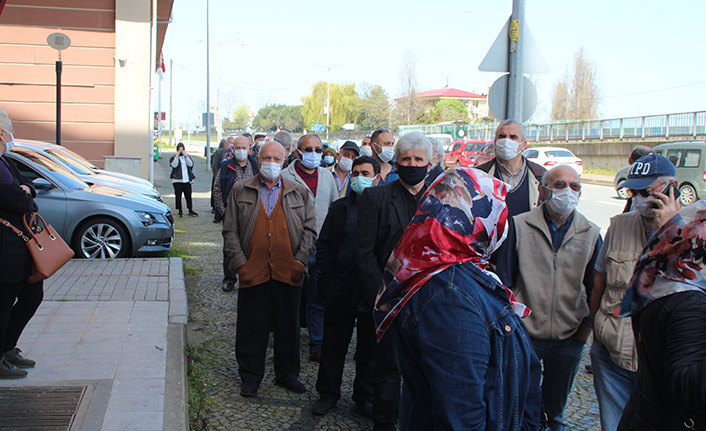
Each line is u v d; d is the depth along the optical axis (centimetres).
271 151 500
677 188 323
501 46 776
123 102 1595
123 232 975
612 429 359
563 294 388
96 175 1105
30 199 435
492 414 218
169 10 2011
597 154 3753
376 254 430
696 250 236
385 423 424
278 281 500
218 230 1381
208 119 3588
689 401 223
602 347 370
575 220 391
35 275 441
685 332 230
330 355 476
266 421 453
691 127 3070
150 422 397
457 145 3559
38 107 1569
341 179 732
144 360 512
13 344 473
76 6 1557
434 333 218
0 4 580
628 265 352
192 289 837
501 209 233
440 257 227
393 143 648
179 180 1599
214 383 521
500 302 230
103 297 713
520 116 775
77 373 479
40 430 380
